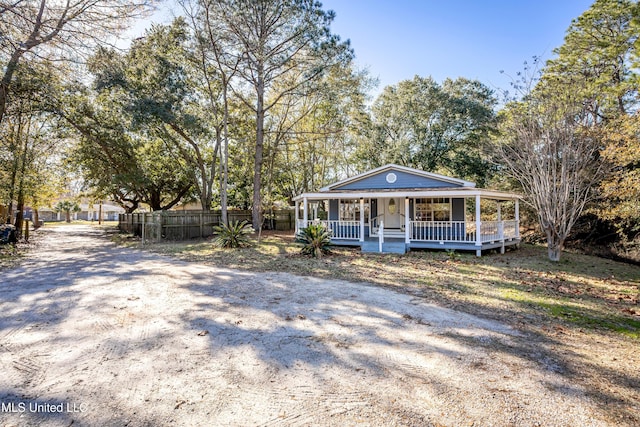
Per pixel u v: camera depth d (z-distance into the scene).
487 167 23.97
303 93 18.03
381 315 5.27
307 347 4.00
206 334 4.38
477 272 9.08
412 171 15.28
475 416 2.66
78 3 13.46
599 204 12.17
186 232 18.41
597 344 4.17
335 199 16.81
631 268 10.50
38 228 30.05
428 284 7.54
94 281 7.57
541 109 11.10
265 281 7.73
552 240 11.31
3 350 3.84
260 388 3.07
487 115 23.81
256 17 15.61
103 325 4.68
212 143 23.81
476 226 12.29
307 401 2.87
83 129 18.44
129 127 17.52
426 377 3.29
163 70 17.19
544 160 10.97
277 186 27.55
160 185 24.28
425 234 13.95
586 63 16.19
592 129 10.66
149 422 2.57
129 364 3.52
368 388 3.08
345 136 26.33
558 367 3.52
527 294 6.68
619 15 15.71
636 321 5.10
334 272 8.91
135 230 21.72
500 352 3.89
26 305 5.61
